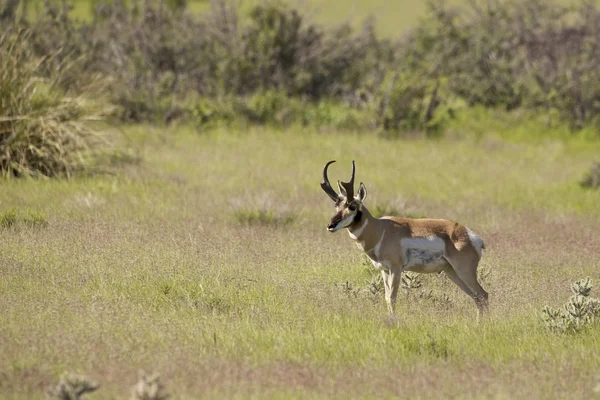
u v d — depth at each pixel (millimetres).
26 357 22906
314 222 44031
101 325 25578
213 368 22844
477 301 29375
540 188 57312
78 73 62688
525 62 94625
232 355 24016
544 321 27875
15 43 54938
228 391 21156
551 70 92938
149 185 51156
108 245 35094
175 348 24094
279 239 38969
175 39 91375
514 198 53344
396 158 66938
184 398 20281
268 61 90125
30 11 96375
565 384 22562
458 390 21922
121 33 91250
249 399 20703
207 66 90562
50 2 91625
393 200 48969
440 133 79812
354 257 36094
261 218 43219
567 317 27875
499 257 37812
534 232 43688
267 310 28594
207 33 94562
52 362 22719
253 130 76000
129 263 32750
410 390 21828
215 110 78750
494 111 87500
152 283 30656
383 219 29312
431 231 29281
